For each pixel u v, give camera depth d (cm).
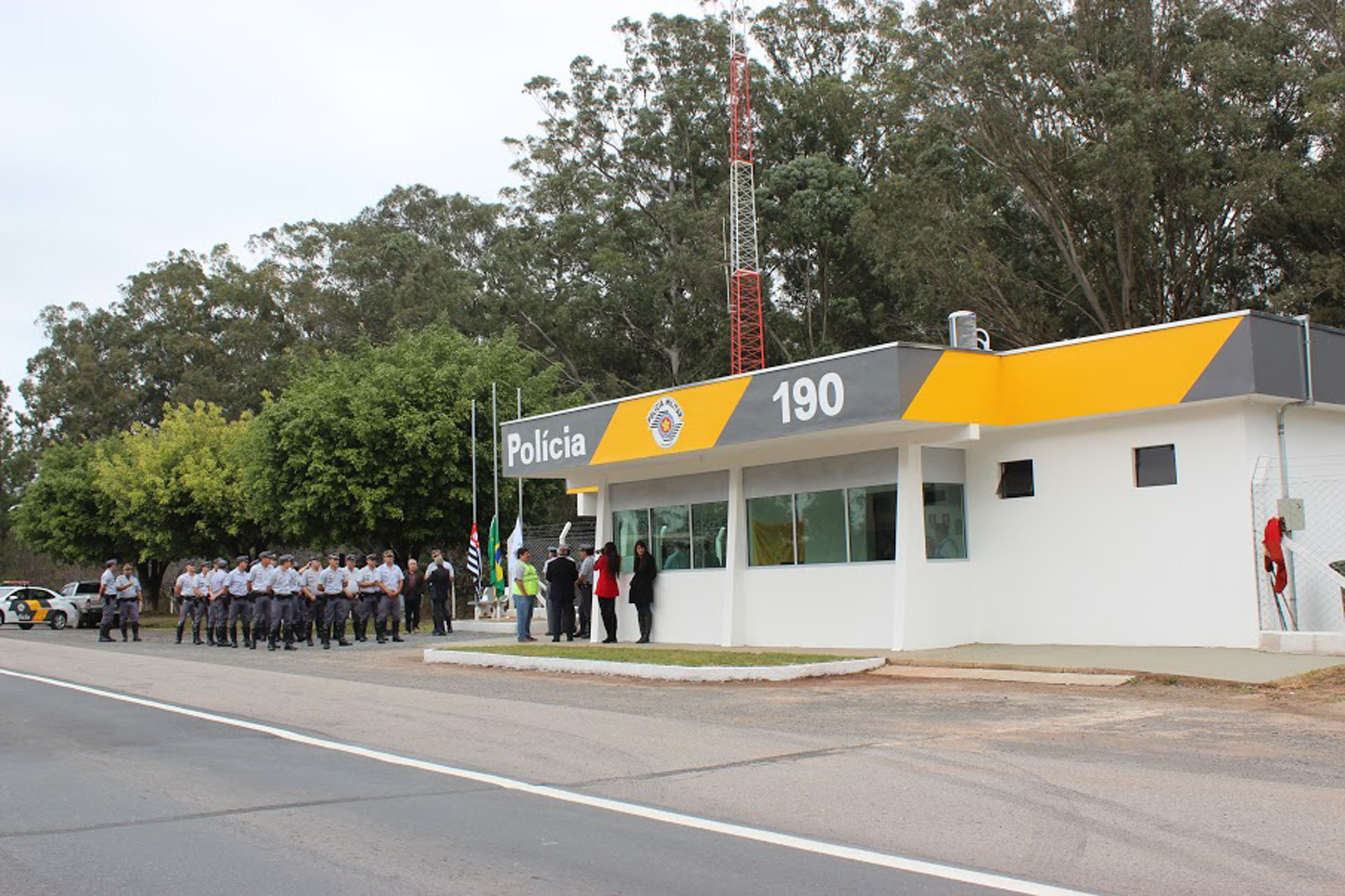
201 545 4759
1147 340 1591
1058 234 4266
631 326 5828
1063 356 1688
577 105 6188
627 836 703
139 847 689
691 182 6097
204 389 6750
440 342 3684
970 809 762
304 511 3481
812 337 5503
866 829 716
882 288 5469
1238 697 1213
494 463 3106
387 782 883
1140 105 3797
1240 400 1532
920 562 1748
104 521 5209
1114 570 1653
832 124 5728
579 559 3158
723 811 769
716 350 5644
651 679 1598
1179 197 3900
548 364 5875
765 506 2030
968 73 4012
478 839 701
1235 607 1530
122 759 1005
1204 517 1566
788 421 1791
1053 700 1259
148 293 7506
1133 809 748
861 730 1103
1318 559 1495
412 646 2433
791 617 1953
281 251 7125
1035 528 1747
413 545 3709
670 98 5894
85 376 7244
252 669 1881
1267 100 3994
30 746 1087
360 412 3356
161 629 3784
